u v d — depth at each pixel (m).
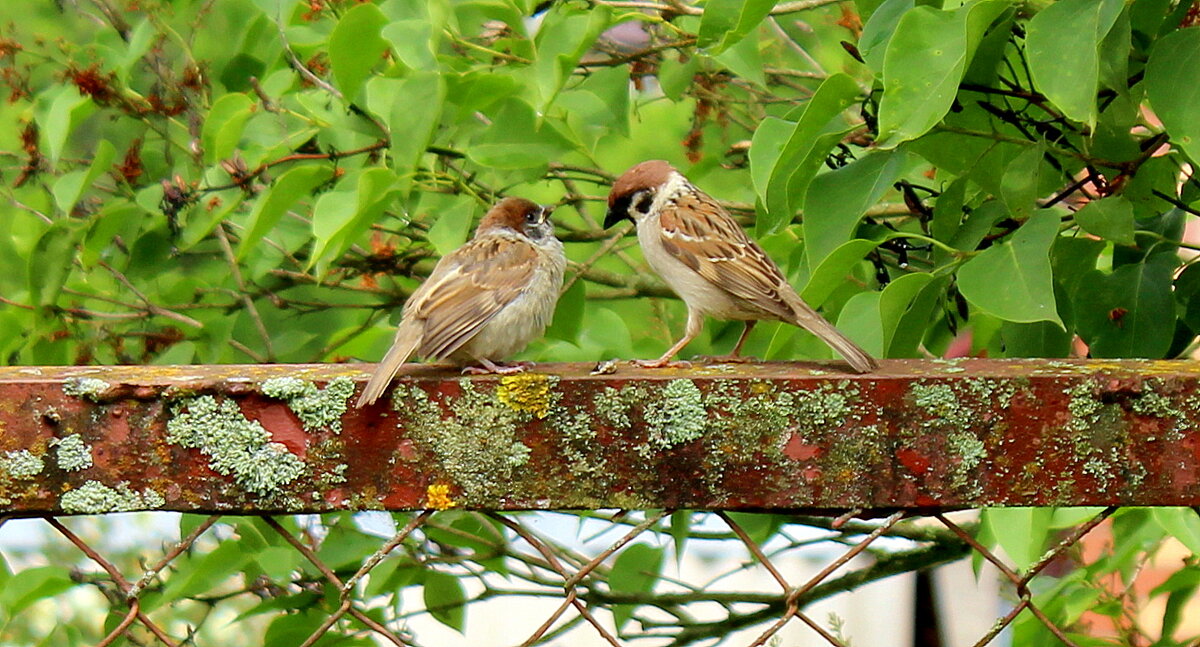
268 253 10.51
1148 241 7.61
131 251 10.42
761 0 6.76
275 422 3.97
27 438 3.90
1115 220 6.73
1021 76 7.63
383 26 7.81
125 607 7.41
